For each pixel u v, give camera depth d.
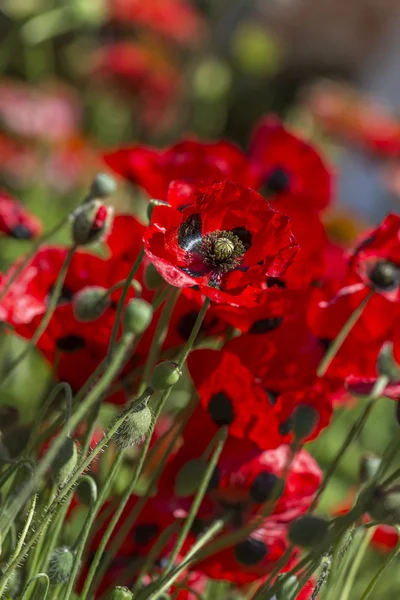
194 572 1.39
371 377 1.36
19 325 1.36
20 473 1.29
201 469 1.32
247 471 1.34
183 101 4.61
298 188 1.50
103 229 1.29
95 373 1.26
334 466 1.32
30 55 4.18
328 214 2.86
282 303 1.29
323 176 1.49
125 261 1.38
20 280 1.37
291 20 5.51
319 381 1.32
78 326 1.35
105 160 1.42
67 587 1.21
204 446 1.35
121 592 1.18
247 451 1.34
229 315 1.30
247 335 1.32
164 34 4.31
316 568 1.23
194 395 1.32
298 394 1.32
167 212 1.21
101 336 1.35
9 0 2.93
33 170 3.61
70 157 3.68
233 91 5.34
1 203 1.44
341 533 1.21
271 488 1.34
